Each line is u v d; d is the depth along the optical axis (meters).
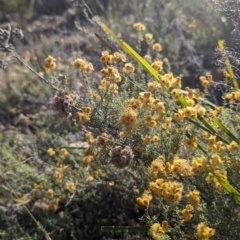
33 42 0.93
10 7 1.03
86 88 0.54
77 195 0.60
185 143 0.49
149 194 0.50
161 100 0.52
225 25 0.84
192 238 0.45
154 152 0.49
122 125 0.47
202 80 0.55
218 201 0.47
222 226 0.46
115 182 0.58
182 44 0.85
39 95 0.79
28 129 0.73
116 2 1.03
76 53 0.86
